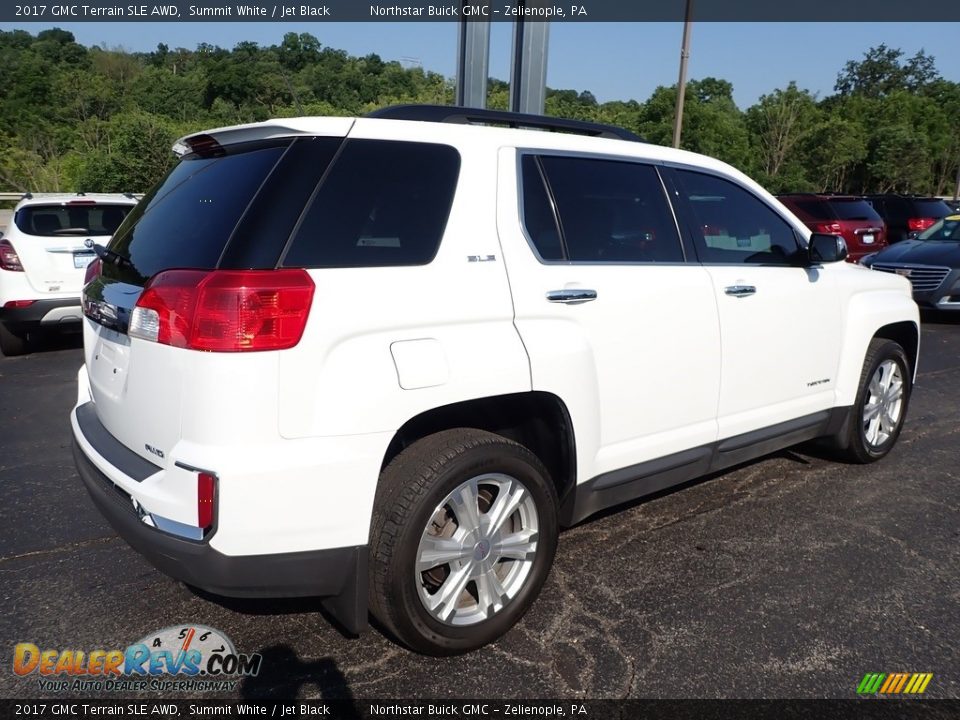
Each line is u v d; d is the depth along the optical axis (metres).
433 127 2.84
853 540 3.78
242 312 2.23
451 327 2.65
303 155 2.50
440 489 2.57
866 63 83.94
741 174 4.01
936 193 52.34
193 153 3.01
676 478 3.57
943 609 3.15
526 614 3.08
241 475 2.25
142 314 2.43
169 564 2.38
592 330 3.06
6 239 7.55
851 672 2.73
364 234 2.54
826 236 3.98
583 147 3.28
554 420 3.04
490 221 2.85
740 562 3.54
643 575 3.41
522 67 5.97
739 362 3.73
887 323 4.62
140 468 2.49
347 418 2.39
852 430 4.59
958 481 4.60
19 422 5.69
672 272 3.41
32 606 3.13
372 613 2.71
